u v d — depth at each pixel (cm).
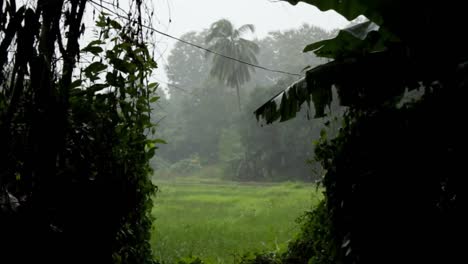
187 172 4381
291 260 455
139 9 265
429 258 286
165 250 732
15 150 215
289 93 346
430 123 288
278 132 3409
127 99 288
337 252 335
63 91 230
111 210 251
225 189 2683
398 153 297
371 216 303
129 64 260
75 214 236
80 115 247
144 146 284
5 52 209
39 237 216
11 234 211
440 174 283
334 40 360
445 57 296
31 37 212
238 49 3678
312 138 3297
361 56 312
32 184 219
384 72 301
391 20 308
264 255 484
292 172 3481
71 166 236
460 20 292
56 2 226
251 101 3447
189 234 909
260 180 3678
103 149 250
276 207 1449
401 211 294
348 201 318
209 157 4703
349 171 320
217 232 936
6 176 213
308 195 1791
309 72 319
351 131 322
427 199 287
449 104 280
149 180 302
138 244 293
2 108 220
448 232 281
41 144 220
